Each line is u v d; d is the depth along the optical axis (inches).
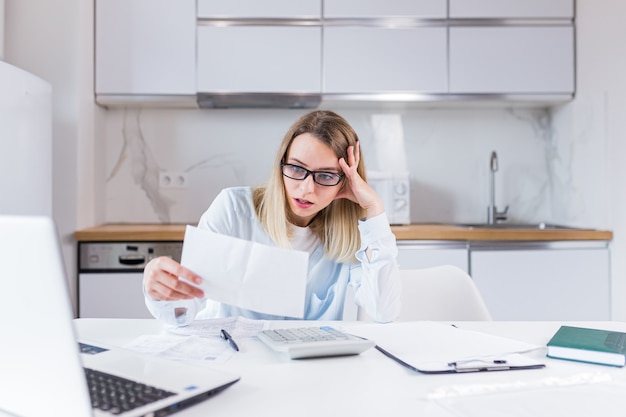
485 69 115.4
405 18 114.3
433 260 105.3
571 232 105.7
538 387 34.5
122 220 124.4
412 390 33.9
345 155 55.3
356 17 113.6
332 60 114.0
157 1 112.0
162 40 112.4
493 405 31.1
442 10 114.1
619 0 101.9
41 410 26.6
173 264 42.4
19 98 83.1
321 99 114.7
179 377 33.0
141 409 28.0
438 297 66.5
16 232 24.5
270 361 40.0
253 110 126.3
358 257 56.6
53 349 25.5
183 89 112.9
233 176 126.4
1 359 26.6
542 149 130.0
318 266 59.6
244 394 32.9
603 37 106.7
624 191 102.5
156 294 44.0
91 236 100.9
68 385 25.7
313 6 112.9
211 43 112.8
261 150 126.6
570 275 107.1
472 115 129.1
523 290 106.4
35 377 26.3
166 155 125.2
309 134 53.3
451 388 33.9
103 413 27.4
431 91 115.0
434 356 40.4
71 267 102.2
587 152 113.1
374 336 46.6
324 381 35.5
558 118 124.4
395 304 55.6
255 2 112.4
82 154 107.2
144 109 124.5
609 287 107.7
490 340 45.2
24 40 104.4
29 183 87.0
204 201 126.0
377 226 55.3
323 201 54.1
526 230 105.7
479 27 115.1
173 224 124.5
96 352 37.9
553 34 115.9
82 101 106.9
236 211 59.9
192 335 46.9
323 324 51.9
